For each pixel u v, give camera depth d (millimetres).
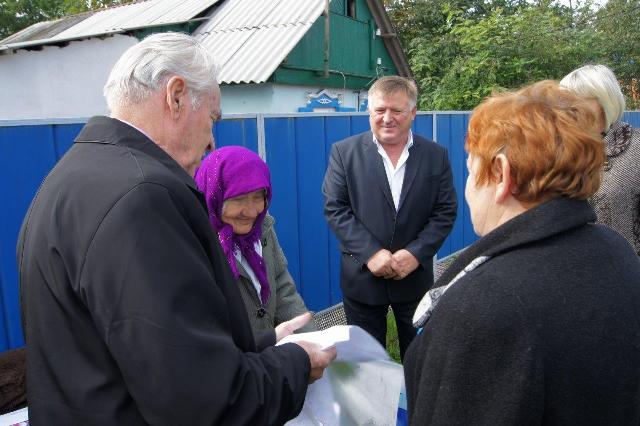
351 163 2785
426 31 16984
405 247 2730
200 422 963
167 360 935
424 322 1131
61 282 1010
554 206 986
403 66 13078
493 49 9578
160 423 952
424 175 2732
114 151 1102
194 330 984
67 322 1021
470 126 1116
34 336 1063
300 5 9719
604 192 2225
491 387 873
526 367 851
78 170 1074
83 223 996
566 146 967
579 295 905
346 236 2727
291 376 1160
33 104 10625
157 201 1014
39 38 13164
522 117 1009
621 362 910
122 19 11500
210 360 985
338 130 4168
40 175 2557
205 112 1281
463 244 6086
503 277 927
